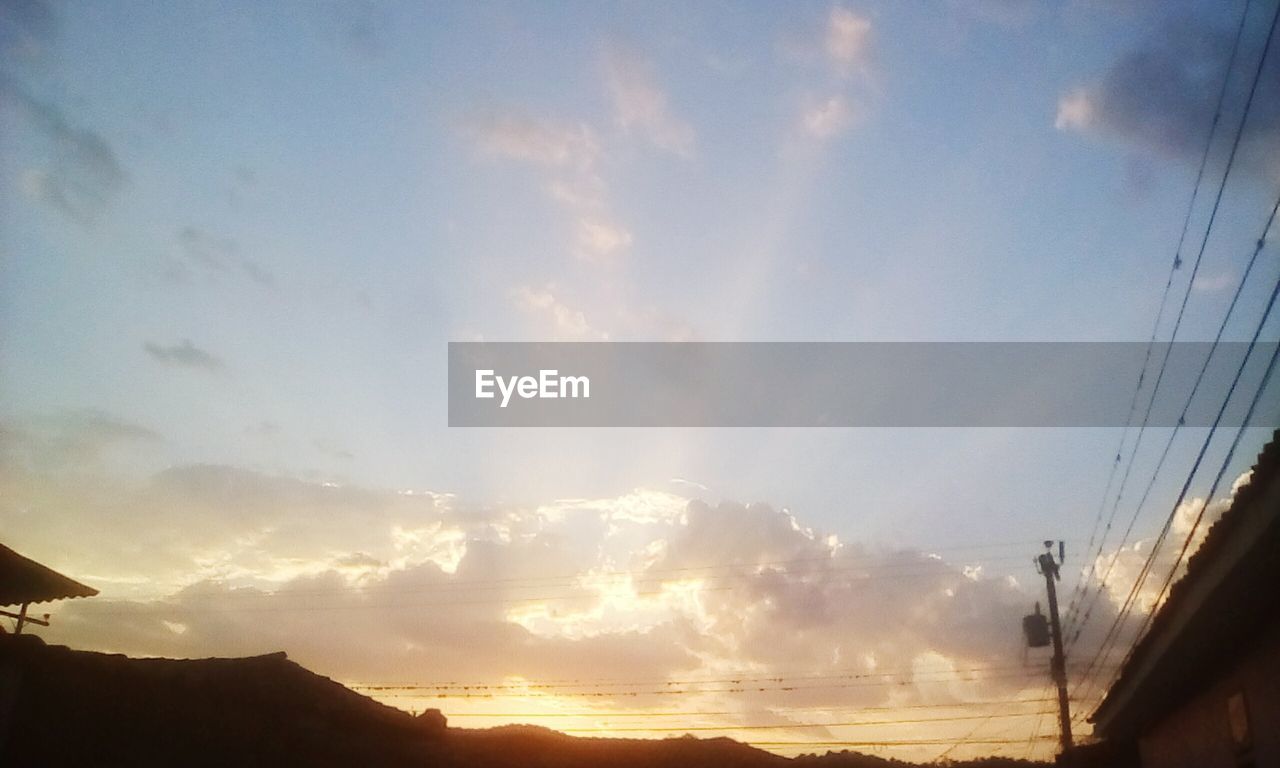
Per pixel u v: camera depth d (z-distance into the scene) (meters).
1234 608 14.12
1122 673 19.73
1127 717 22.62
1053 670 36.06
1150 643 17.27
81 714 30.75
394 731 39.78
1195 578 13.91
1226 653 16.36
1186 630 15.35
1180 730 20.72
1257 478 10.84
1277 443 10.17
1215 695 17.62
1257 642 14.91
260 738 34.41
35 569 23.19
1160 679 18.59
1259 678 14.97
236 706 35.06
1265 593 13.36
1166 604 15.20
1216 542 12.62
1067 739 35.06
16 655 23.20
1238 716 16.28
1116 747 29.64
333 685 39.81
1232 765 16.94
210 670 36.06
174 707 33.25
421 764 37.53
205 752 32.81
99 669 32.47
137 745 31.30
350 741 36.91
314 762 35.12
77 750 29.69
